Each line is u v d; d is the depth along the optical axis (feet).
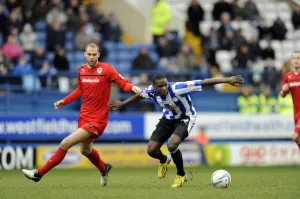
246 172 201.46
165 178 164.35
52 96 256.32
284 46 330.13
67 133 238.89
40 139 240.12
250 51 293.02
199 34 308.40
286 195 111.34
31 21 294.66
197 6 309.01
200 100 270.46
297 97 171.12
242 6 344.08
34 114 236.63
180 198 106.22
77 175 188.55
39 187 134.10
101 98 127.95
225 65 313.32
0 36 283.59
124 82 127.44
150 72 266.36
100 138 243.40
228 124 253.24
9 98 247.29
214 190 122.01
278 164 255.91
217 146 251.80
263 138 268.62
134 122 245.45
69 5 302.45
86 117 127.75
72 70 281.33
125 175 183.42
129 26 329.11
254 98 270.26
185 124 129.39
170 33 312.71
